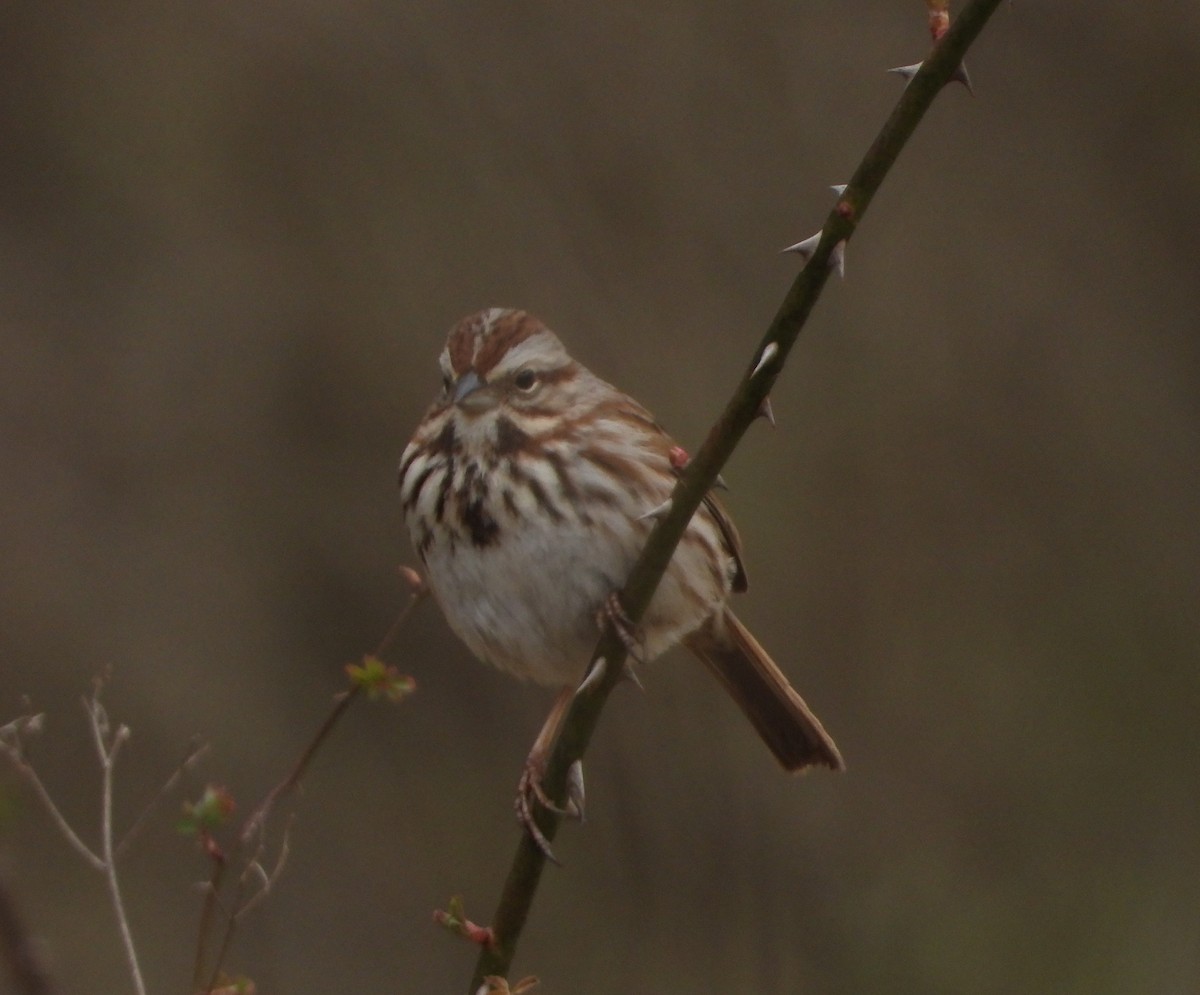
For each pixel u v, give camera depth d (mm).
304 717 14484
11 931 4352
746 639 8508
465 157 14883
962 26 4969
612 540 7430
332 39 15367
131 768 13922
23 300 15391
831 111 14711
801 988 12609
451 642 14781
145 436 15164
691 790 12992
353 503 14938
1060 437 14852
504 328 7602
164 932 12789
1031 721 14172
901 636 14227
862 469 14398
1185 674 14406
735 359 14227
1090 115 15227
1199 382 15086
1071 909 13273
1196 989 12898
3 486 14812
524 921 5922
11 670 14211
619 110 14766
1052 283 15039
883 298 14812
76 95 15797
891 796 13750
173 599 14727
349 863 13844
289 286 15203
